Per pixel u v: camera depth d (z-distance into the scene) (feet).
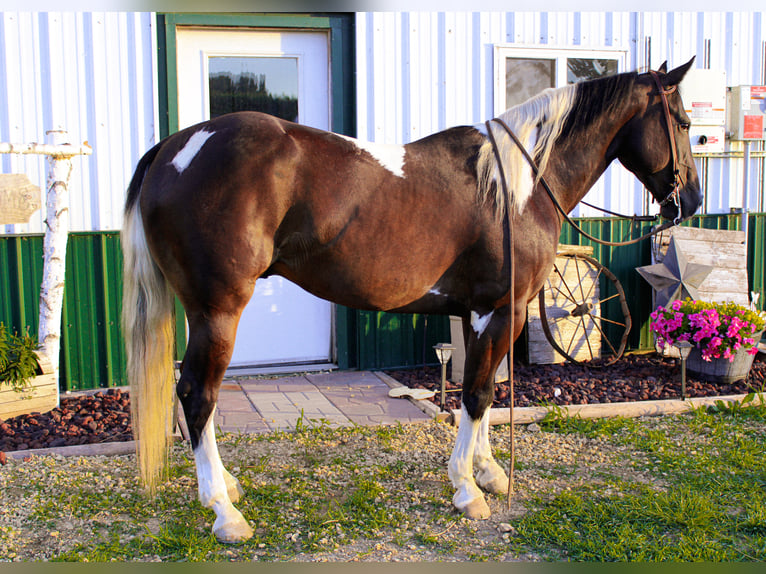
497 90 17.99
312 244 8.81
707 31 19.70
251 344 17.04
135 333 8.89
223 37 16.35
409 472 11.16
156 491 9.86
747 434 13.11
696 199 11.19
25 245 15.07
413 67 17.21
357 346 17.28
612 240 19.43
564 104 10.25
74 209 15.39
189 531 9.05
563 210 10.47
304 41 16.87
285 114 17.12
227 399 14.70
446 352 13.65
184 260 8.45
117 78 15.46
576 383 16.10
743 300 19.29
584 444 12.64
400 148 9.45
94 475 10.71
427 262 9.29
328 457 11.67
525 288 9.71
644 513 9.63
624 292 19.56
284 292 17.15
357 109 16.85
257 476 10.84
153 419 8.85
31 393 13.21
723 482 10.78
